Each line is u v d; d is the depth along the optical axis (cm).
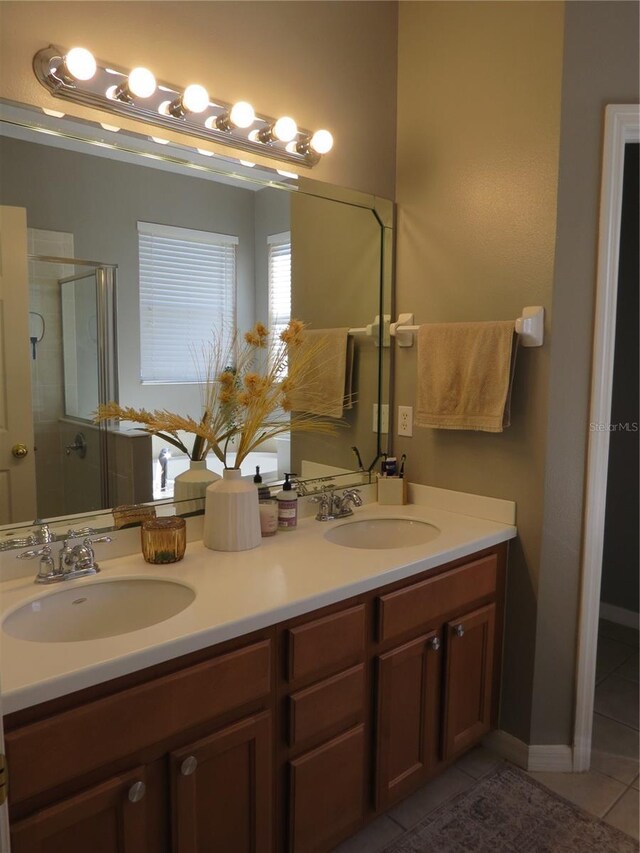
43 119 153
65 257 161
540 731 207
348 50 216
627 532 314
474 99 207
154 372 179
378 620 165
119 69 164
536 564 200
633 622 315
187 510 187
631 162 295
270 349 204
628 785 202
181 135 178
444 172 218
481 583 196
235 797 137
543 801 194
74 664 111
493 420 198
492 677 208
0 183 149
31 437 158
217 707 131
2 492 155
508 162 199
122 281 171
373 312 233
